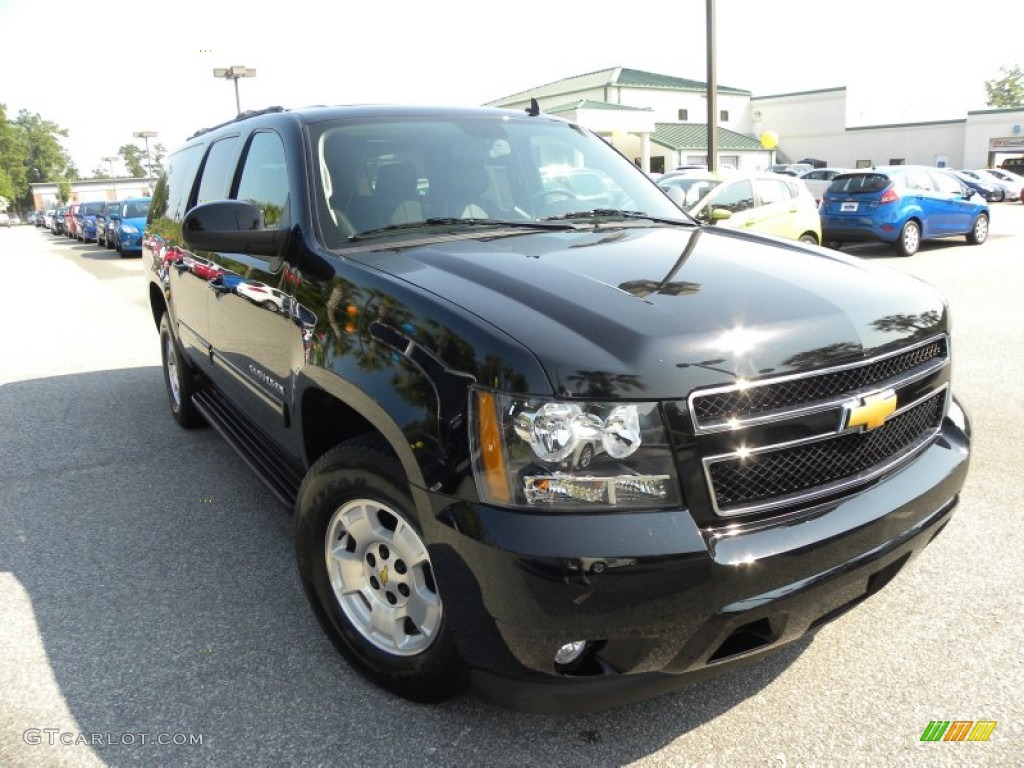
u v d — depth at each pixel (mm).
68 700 2695
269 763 2389
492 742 2451
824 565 2164
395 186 3254
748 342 2133
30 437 5539
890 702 2584
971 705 2559
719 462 2057
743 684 2699
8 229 71625
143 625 3139
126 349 8719
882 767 2312
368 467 2404
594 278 2482
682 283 2459
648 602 1982
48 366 7926
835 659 2816
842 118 51094
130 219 22172
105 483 4652
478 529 2045
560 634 1994
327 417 2977
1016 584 3260
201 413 4871
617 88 46125
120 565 3643
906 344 2441
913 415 2555
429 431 2178
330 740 2477
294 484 3371
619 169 3990
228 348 3859
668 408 2012
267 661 2887
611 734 2475
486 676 2211
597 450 1995
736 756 2371
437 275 2521
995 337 7641
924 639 2912
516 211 3426
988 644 2869
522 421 2014
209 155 4551
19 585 3475
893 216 14492
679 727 2500
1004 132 45344
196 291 4340
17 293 14375
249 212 3053
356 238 3002
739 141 45594
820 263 2816
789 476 2168
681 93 48906
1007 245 16562
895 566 2465
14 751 2455
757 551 2053
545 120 4070
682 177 12211
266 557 3695
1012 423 5188
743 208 11734
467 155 3525
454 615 2168
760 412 2104
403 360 2307
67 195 101312
